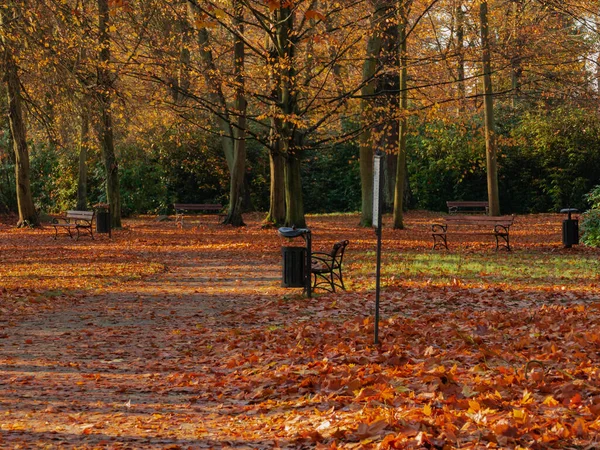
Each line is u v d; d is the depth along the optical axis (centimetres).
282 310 1257
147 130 3512
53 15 2141
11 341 1013
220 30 3356
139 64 2397
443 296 1324
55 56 2148
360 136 3081
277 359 856
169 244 2644
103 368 852
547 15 3112
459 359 790
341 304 1270
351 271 1789
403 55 2598
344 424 566
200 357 920
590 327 936
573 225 2308
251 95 2698
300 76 2792
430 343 891
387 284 1509
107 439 564
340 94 2769
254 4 2906
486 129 3478
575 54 3034
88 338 1044
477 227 3294
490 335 930
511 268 1791
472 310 1171
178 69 2486
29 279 1677
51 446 541
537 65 2708
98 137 3117
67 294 1467
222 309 1304
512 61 2620
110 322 1180
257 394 698
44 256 2209
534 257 2067
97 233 3028
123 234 3050
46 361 886
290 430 572
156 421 622
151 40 2470
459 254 2197
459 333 918
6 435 571
